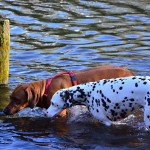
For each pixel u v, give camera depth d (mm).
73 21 21719
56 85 13477
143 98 12086
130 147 11914
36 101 13430
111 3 24781
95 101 12625
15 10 23078
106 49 18438
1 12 22688
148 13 23141
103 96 12492
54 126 13188
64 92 12883
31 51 18203
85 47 18641
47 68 16719
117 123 12984
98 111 12656
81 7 23906
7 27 15547
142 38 19641
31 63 17188
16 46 18656
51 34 20031
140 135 12492
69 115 13625
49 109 13031
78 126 13117
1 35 15414
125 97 12250
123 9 23750
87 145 12055
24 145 12078
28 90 13367
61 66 16859
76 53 18062
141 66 16828
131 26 21188
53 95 13102
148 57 17641
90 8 23781
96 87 12648
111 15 22734
